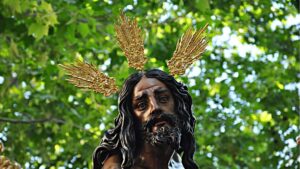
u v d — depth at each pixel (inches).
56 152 684.7
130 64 283.1
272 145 711.7
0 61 660.1
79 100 675.4
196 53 285.3
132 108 274.7
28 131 679.7
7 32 600.7
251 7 692.7
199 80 703.1
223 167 683.4
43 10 582.2
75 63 282.4
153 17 633.6
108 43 642.2
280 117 718.5
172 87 275.9
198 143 694.5
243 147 700.7
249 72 721.6
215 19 661.9
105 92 281.7
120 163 273.9
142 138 272.5
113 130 276.5
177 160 275.4
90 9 608.4
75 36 627.5
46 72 644.1
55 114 671.1
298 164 705.0
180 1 610.5
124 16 285.7
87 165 666.2
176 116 272.8
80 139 673.0
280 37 721.0
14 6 566.3
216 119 701.3
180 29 645.9
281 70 724.7
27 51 644.7
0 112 681.6
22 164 679.1
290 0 637.9
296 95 722.8
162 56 629.9
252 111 713.0
